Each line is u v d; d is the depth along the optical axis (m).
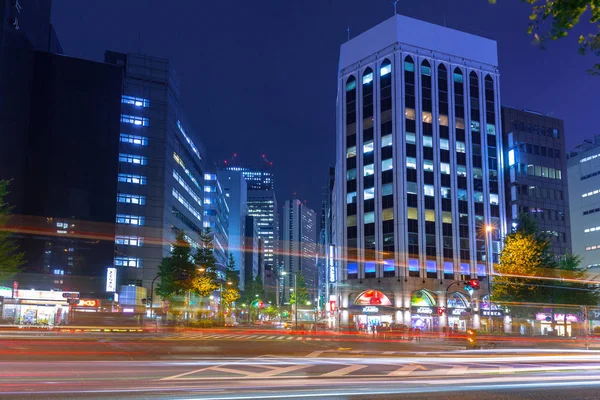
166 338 41.16
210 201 152.00
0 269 40.81
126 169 101.06
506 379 15.09
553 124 92.44
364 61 88.50
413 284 78.19
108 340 35.28
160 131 105.31
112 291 90.44
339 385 13.16
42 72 94.69
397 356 25.28
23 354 21.64
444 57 87.19
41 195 90.31
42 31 99.06
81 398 10.48
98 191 94.06
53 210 90.25
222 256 168.38
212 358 21.98
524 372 17.62
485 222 83.94
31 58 93.56
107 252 92.31
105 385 12.56
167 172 105.81
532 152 89.25
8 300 66.81
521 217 52.66
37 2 97.75
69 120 94.56
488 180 85.75
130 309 92.50
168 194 106.06
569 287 51.38
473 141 86.31
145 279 98.56
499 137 88.00
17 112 89.81
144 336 44.53
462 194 83.69
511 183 87.44
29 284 85.25
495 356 26.50
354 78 89.38
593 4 5.32
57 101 94.56
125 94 103.56
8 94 88.56
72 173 92.88
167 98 107.50
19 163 89.12
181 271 70.38
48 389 11.75
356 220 84.81
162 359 20.78
